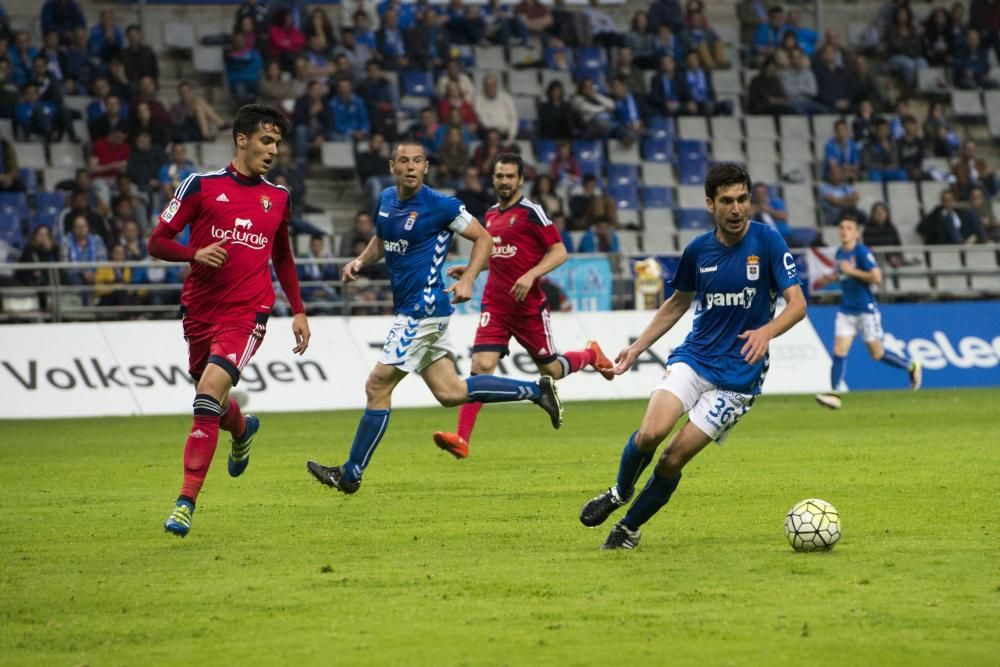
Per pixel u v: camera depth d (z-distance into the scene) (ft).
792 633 54.34
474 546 77.41
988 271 239.91
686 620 56.90
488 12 295.69
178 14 286.25
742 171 72.64
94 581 67.46
